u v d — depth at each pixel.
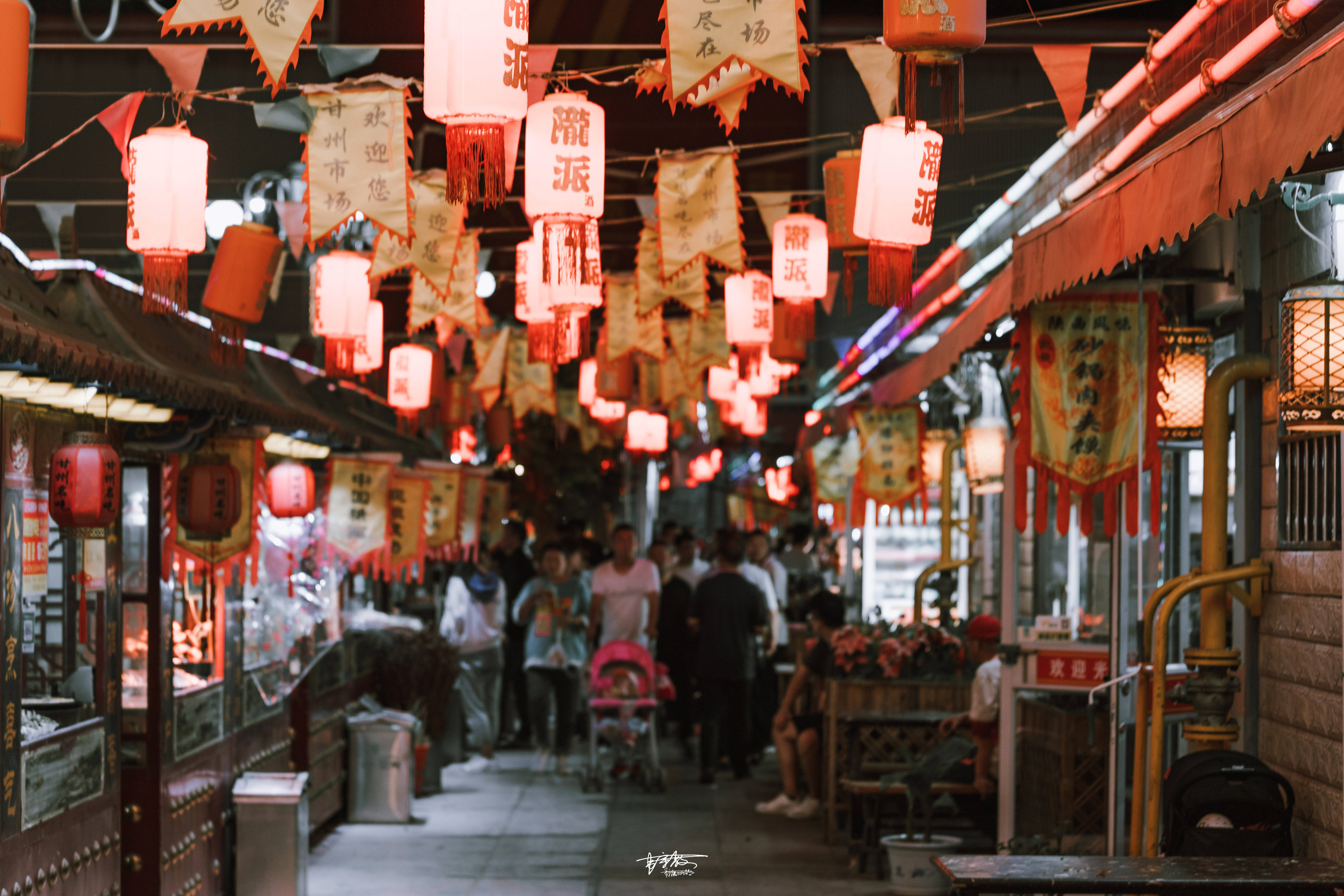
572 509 22.28
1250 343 5.73
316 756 9.46
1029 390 6.14
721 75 4.33
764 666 13.23
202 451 6.76
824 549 20.44
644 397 13.74
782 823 10.23
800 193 6.97
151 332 6.25
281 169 9.17
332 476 9.33
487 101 3.75
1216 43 4.75
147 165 5.00
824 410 15.79
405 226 5.53
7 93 3.93
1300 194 5.02
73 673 5.69
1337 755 4.89
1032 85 7.60
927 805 8.09
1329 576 4.98
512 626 14.62
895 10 3.87
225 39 6.42
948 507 11.85
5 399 4.92
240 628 7.91
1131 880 4.27
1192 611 6.92
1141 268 5.95
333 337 6.86
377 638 11.56
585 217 4.93
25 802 5.02
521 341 12.34
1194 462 7.09
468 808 10.87
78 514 5.15
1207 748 5.46
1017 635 7.82
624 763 12.12
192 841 6.93
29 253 9.68
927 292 9.95
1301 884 4.28
